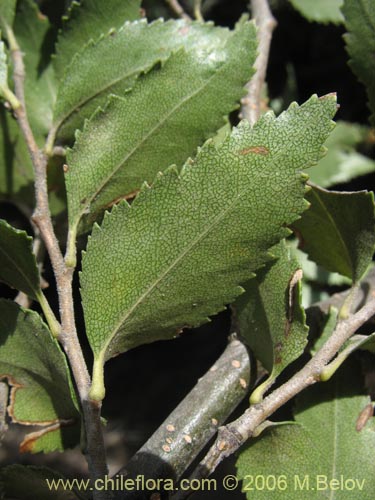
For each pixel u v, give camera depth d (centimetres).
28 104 20
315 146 14
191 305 14
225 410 16
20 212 27
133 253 14
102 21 18
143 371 37
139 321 14
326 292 21
